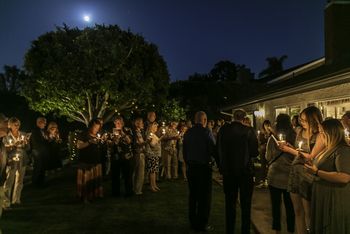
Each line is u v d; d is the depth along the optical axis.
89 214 8.33
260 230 6.93
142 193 10.66
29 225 7.47
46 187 11.95
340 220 4.37
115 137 10.14
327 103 11.59
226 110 26.66
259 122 18.92
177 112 24.64
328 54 16.39
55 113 22.27
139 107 22.84
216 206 9.06
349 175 4.28
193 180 7.17
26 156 9.55
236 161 6.33
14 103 27.66
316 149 5.15
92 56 19.36
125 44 21.03
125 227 7.35
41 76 19.94
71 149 20.00
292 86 11.68
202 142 7.14
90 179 9.55
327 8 16.45
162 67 22.83
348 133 5.92
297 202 5.68
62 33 20.12
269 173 6.16
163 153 13.16
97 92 20.34
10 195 8.95
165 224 7.55
